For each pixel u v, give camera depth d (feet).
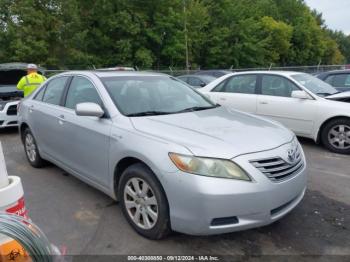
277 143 10.10
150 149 9.67
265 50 143.95
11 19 93.91
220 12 136.26
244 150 9.30
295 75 22.22
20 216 4.72
